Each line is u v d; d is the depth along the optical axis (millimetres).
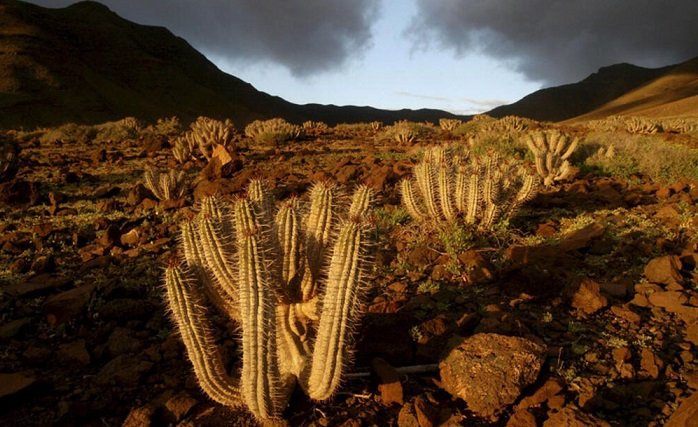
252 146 21172
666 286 5512
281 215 3629
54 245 7500
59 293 5621
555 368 4051
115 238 7477
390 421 3611
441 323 4473
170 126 27531
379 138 23453
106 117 79000
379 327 4328
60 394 3986
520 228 7836
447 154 7863
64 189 11750
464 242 6734
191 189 11086
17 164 14242
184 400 3719
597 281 5770
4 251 7125
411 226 7738
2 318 5066
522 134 18938
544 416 3629
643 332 4656
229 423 3539
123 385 4055
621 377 3980
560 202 9258
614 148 14906
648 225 7711
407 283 5859
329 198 3697
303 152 17875
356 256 3189
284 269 3613
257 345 3150
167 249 7199
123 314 5000
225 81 137500
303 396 3766
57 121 70625
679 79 172750
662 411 3598
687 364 4152
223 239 3600
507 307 5176
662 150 14094
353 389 3932
